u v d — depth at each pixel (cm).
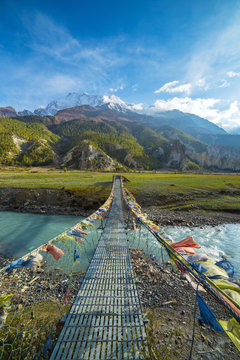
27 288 758
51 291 739
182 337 467
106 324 446
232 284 354
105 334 416
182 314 570
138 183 4322
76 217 2272
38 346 398
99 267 767
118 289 602
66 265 975
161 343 442
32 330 454
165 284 766
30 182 4119
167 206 2669
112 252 931
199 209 2467
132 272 722
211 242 1426
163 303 631
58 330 444
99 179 5222
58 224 1961
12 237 1570
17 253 1272
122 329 432
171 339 457
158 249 1204
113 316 475
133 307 512
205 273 402
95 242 1301
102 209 1317
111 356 362
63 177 5722
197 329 502
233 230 1734
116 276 690
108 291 591
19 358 365
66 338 404
